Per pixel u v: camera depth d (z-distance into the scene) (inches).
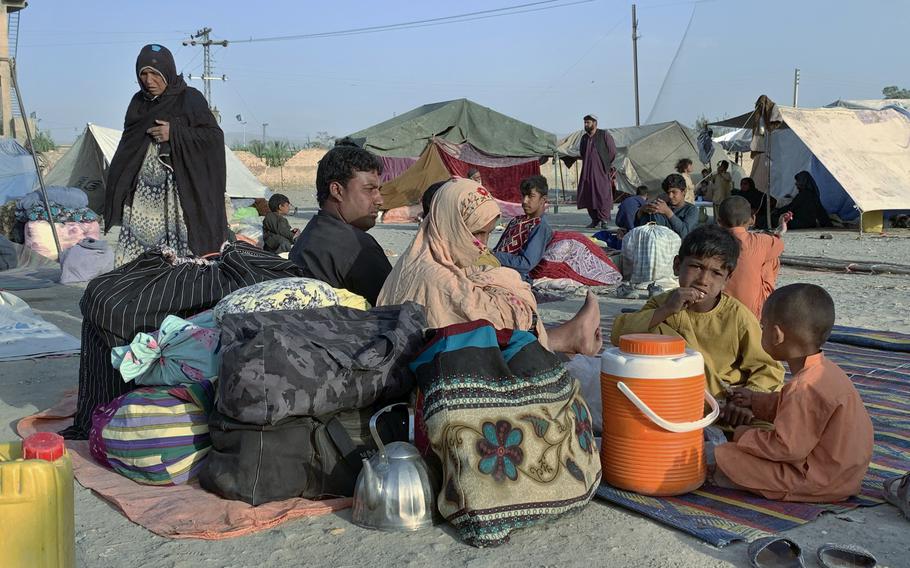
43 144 1612.9
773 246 197.3
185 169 201.9
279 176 1740.9
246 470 119.6
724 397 142.3
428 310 138.7
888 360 211.3
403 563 102.5
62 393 192.9
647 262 338.3
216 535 109.9
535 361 119.3
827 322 117.6
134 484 130.3
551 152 826.2
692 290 142.3
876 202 583.8
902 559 102.3
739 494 123.2
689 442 120.6
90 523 116.8
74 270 401.1
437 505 111.8
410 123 812.6
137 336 136.4
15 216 524.4
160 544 109.0
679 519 112.9
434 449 112.5
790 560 101.3
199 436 129.6
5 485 65.7
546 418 114.1
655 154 952.9
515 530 111.5
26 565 66.7
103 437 134.0
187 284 156.1
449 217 141.7
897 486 119.3
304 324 128.2
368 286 157.8
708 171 812.6
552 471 111.9
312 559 104.1
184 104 202.2
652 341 119.8
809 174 684.7
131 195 205.6
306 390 117.7
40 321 268.1
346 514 118.0
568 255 349.4
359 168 160.9
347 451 120.3
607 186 738.8
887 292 335.6
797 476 119.3
